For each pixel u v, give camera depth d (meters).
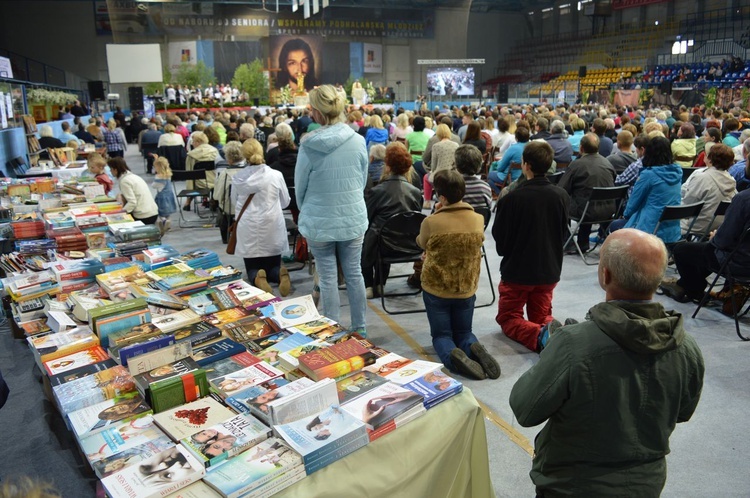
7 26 25.83
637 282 1.45
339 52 26.91
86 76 26.97
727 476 2.48
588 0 30.19
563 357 1.50
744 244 3.73
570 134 8.90
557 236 3.48
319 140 3.18
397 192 4.25
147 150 11.89
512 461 2.58
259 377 2.04
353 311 3.60
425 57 28.14
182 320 2.54
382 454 1.71
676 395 1.50
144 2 23.27
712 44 24.39
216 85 23.02
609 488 1.51
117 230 3.93
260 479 1.47
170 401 1.92
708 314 4.24
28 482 0.93
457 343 3.46
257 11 25.06
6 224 4.32
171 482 1.47
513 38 34.97
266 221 4.53
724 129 8.33
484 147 6.62
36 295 3.01
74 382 2.04
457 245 3.20
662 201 4.64
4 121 7.40
